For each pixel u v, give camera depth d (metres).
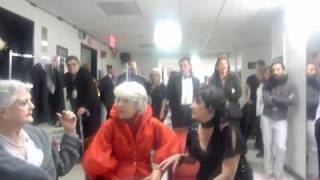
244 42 12.09
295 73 5.58
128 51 15.70
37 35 6.70
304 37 5.22
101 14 7.77
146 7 7.05
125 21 8.63
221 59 4.76
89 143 2.86
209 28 9.35
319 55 5.15
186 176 2.50
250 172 2.40
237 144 2.29
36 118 5.35
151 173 2.61
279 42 6.85
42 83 5.53
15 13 5.80
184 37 11.09
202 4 6.65
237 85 4.67
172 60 16.78
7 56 4.85
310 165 5.03
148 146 2.66
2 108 1.88
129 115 2.62
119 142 2.62
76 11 7.40
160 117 6.48
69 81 5.61
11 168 1.51
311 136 5.01
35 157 1.97
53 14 7.57
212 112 2.34
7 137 1.92
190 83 5.45
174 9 7.19
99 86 6.27
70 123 2.35
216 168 2.37
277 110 5.12
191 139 2.50
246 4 6.51
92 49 11.33
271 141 5.21
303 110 5.18
